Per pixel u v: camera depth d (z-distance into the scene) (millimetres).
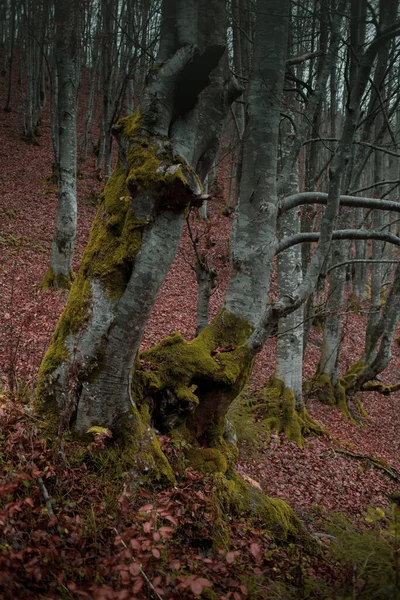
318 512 5508
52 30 10711
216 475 4055
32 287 10492
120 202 3758
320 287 11500
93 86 22422
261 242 5035
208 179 22500
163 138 3557
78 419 3713
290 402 9023
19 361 6016
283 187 5488
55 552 2373
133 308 3580
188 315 12406
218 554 3154
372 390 11758
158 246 3535
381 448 10078
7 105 25875
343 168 4645
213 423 4809
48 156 21672
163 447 4074
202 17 3980
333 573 3148
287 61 5574
